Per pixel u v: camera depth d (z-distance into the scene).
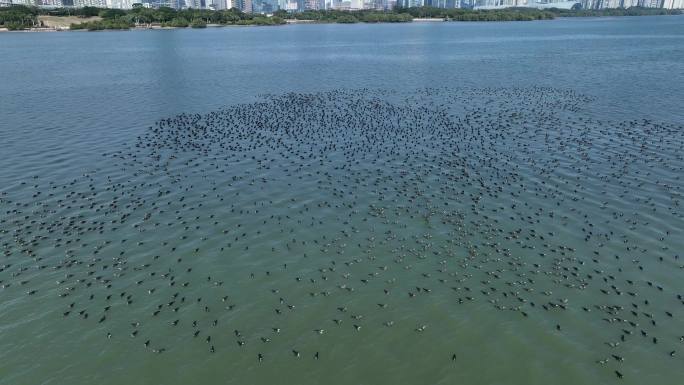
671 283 38.75
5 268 40.84
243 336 34.47
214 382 30.91
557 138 71.56
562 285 38.78
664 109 86.81
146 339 34.09
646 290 38.03
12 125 82.44
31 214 49.69
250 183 57.47
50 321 35.41
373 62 156.75
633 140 69.88
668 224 46.84
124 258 42.66
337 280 40.03
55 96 106.62
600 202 51.38
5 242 44.50
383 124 80.31
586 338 33.75
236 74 135.62
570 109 88.44
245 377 31.28
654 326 34.53
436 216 49.12
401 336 34.38
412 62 155.50
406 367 31.95
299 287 39.31
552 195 53.09
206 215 50.00
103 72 139.50
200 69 145.12
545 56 165.38
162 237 45.91
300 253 43.62
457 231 46.38
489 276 40.06
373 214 49.78
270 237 46.03
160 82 123.62
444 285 39.19
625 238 44.75
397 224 47.84
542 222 47.62
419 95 103.38
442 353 32.94
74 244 44.41
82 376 31.17
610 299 37.19
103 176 59.50
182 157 65.88
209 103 98.94
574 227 46.66
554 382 30.61
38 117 87.94
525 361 32.16
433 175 58.84
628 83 112.19
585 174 58.28
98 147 70.25
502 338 33.97
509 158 63.84
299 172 60.50
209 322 35.72
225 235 46.41
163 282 39.78
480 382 30.78
